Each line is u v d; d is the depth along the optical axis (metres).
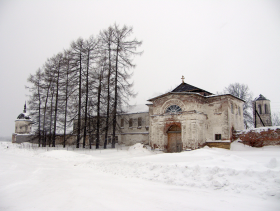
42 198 7.38
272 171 9.09
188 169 11.18
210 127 29.86
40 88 39.19
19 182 9.79
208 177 9.95
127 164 14.71
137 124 42.47
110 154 24.92
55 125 36.66
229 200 7.48
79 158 20.95
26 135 50.75
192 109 28.31
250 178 9.15
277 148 24.69
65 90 36.50
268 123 45.81
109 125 31.98
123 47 33.44
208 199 7.62
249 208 6.66
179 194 8.27
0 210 6.07
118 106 32.75
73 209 6.27
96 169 14.98
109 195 7.95
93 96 32.78
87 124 33.28
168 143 30.81
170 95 30.34
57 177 11.44
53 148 33.12
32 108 38.41
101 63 32.97
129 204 6.93
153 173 11.91
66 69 36.94
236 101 32.19
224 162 11.84
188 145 27.78
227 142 27.83
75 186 9.28
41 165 16.06
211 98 30.38
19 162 16.47
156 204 6.99
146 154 25.42
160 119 30.97
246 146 27.00
